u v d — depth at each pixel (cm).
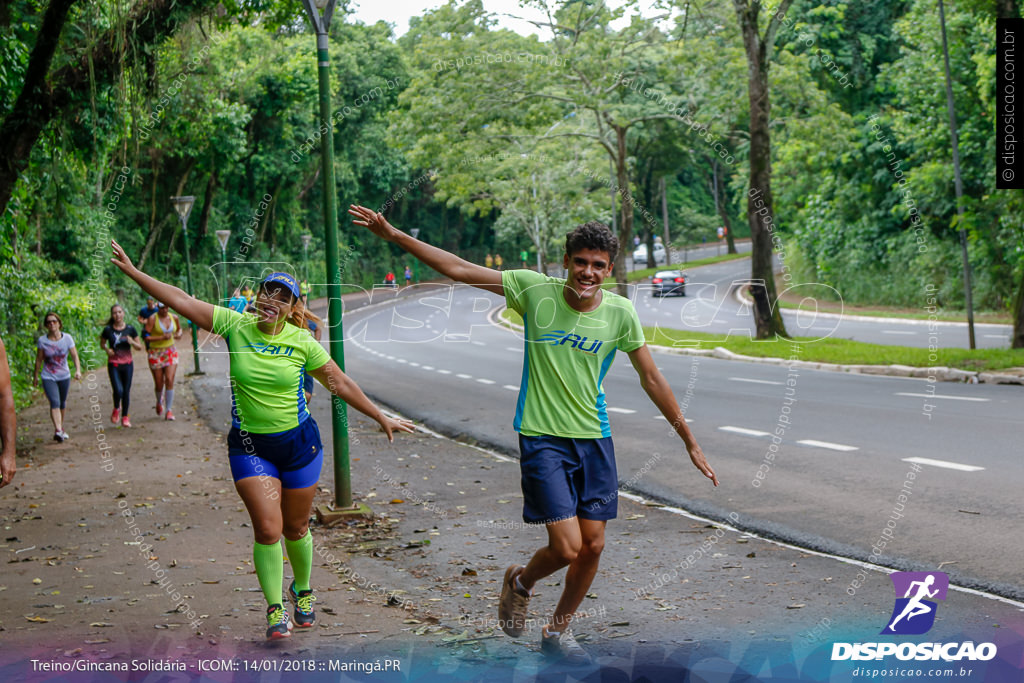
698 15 2494
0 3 1196
